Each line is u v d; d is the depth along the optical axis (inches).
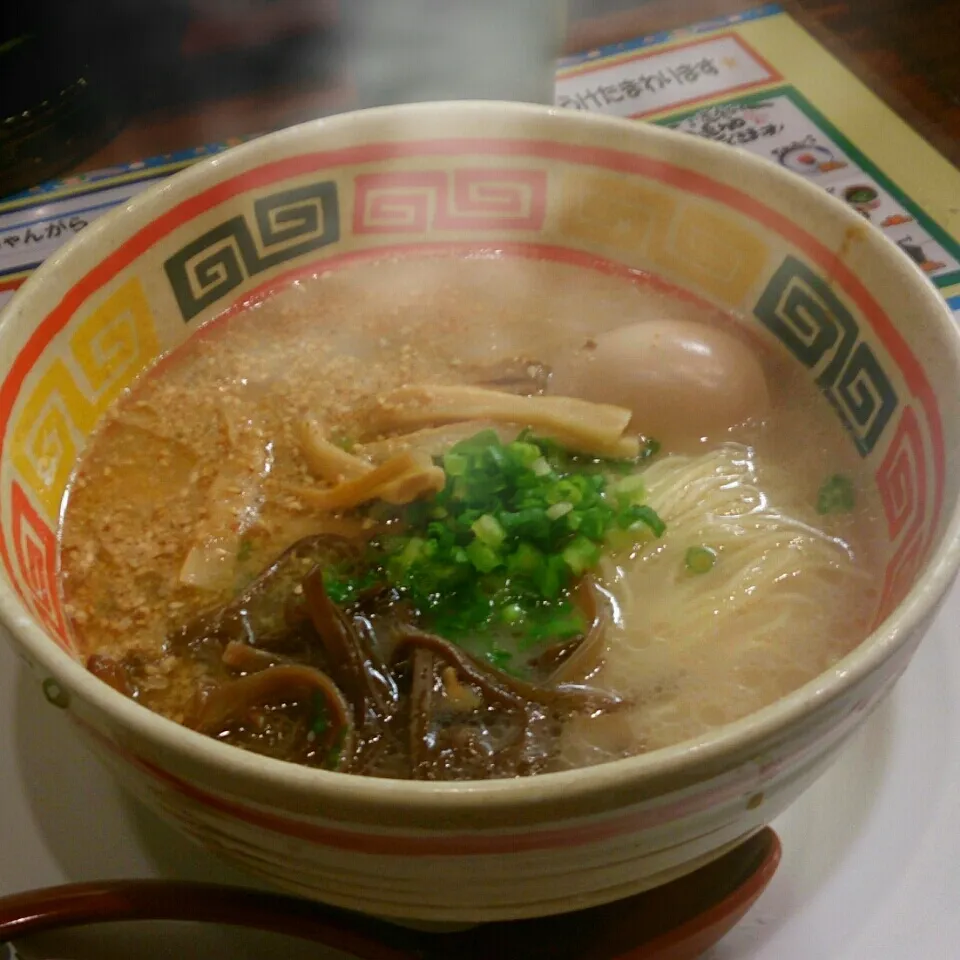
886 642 8.2
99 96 17.6
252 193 12.7
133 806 10.5
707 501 12.1
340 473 11.9
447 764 9.7
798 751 8.2
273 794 7.7
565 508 11.1
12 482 10.4
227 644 10.7
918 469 10.4
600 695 10.4
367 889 8.5
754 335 13.1
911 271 10.9
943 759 10.5
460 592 11.0
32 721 10.9
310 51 18.6
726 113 17.6
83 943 9.9
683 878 9.9
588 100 17.8
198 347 13.2
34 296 10.9
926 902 9.8
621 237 13.6
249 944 10.0
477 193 13.5
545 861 8.0
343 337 13.5
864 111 17.7
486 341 13.4
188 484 12.0
